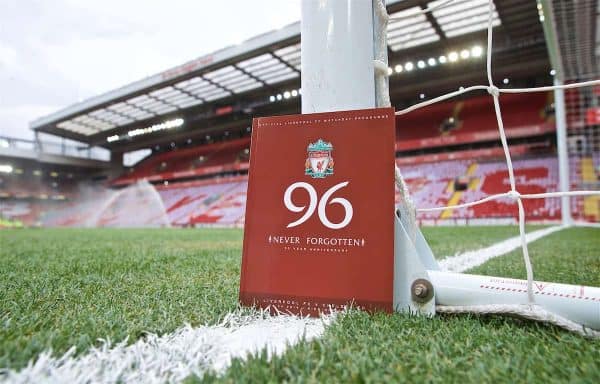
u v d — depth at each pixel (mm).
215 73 16250
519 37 13078
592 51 6457
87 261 2432
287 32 13281
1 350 629
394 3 10547
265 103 19359
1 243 5113
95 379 557
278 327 858
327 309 941
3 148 24812
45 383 534
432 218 15688
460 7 11039
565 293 842
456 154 17562
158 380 562
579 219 10906
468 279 940
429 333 769
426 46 13664
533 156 16344
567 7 4953
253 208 1073
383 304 906
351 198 982
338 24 1078
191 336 749
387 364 603
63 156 27594
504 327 820
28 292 1248
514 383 547
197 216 21250
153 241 5578
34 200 28500
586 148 9500
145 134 26469
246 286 1026
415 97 19422
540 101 17234
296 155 1057
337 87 1064
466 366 608
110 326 796
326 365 592
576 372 585
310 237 1000
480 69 15625
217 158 24875
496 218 14641
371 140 995
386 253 928
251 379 548
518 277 1689
